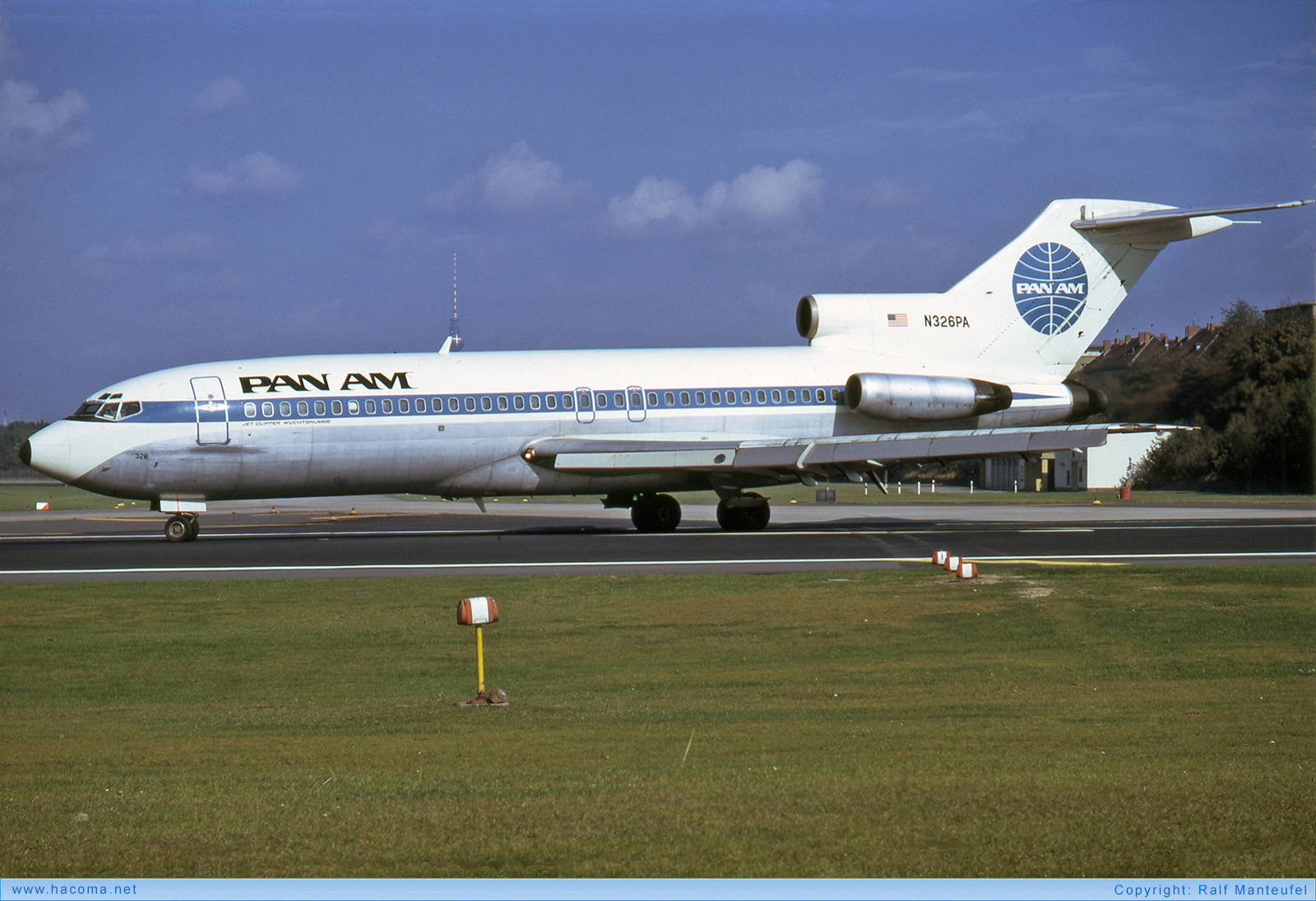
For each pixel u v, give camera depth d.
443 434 129.12
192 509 131.00
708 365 139.25
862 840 27.27
